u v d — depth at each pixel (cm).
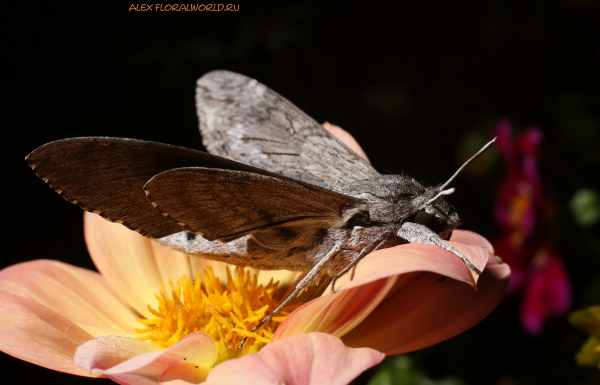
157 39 51
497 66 58
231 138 29
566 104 43
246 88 29
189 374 25
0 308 26
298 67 56
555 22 55
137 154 25
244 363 24
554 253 31
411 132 58
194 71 51
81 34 49
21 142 46
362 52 59
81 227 44
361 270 25
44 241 44
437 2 62
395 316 27
